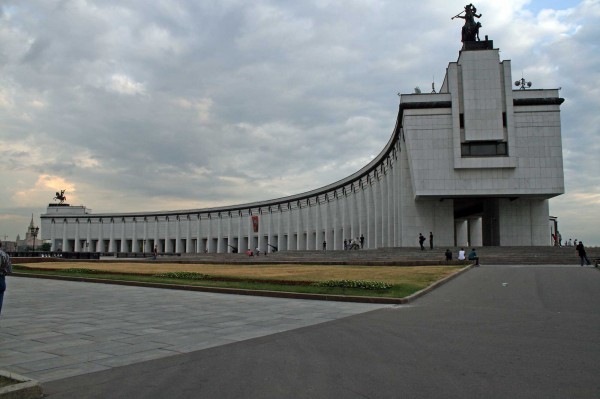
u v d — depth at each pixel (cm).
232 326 1131
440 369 707
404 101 4969
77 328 1113
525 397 577
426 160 4894
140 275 2877
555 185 4772
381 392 603
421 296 1705
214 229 11288
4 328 1117
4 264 1016
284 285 2052
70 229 12319
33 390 591
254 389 623
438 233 5144
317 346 887
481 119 4844
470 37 5056
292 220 9788
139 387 637
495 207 5256
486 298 1596
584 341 897
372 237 7131
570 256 3644
